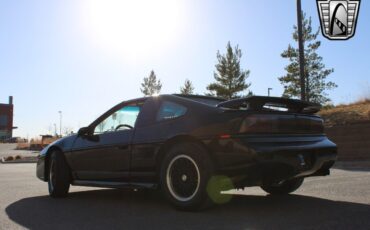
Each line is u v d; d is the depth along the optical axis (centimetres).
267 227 423
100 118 645
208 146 495
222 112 504
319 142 542
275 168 484
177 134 523
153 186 551
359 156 1541
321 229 410
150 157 554
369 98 2089
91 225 457
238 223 444
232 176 485
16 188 830
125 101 624
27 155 3262
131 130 587
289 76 2892
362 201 570
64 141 684
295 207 532
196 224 445
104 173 616
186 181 510
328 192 663
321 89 2883
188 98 570
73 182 668
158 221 467
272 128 498
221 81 3438
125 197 667
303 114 544
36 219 495
